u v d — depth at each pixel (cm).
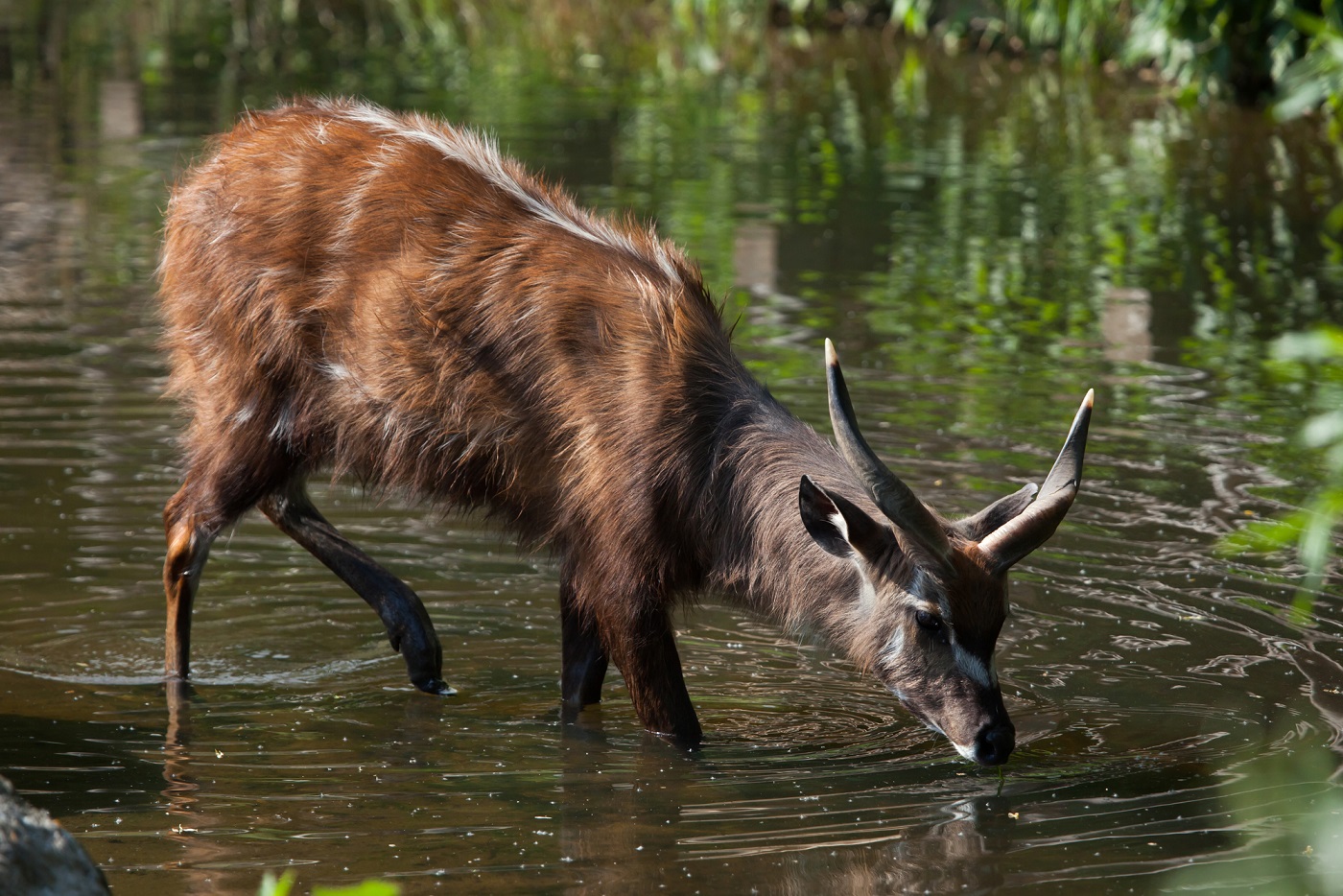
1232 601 1094
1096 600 1099
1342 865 734
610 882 712
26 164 2319
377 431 980
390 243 971
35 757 856
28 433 1372
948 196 2302
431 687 988
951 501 1202
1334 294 1828
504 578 1177
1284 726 909
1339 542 1202
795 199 2245
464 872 721
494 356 943
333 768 852
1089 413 860
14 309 1695
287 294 991
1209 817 791
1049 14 3400
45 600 1091
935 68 3531
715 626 1109
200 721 922
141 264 1867
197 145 2456
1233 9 2955
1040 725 917
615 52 3766
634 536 909
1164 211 2227
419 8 4534
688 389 920
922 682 859
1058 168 2508
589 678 975
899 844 758
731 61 3622
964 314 1741
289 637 1070
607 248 960
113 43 3625
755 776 853
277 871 719
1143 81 3359
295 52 3603
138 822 772
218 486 1023
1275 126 2878
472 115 2811
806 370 1523
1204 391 1503
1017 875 725
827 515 866
